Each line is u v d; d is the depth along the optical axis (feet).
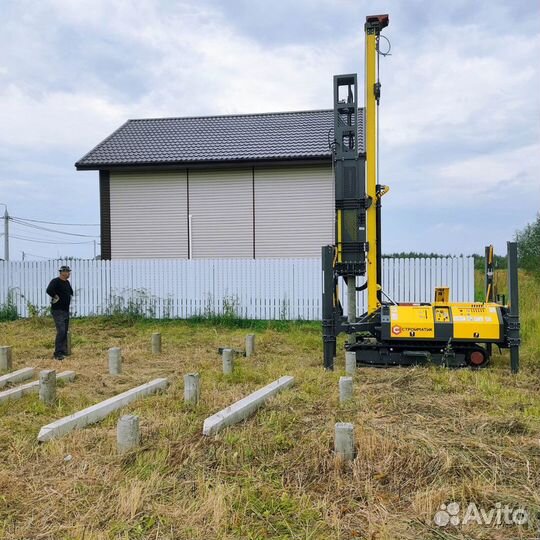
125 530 11.44
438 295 27.43
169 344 35.88
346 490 12.92
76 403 21.03
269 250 54.49
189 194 55.72
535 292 55.31
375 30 27.17
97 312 50.49
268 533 11.29
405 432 15.81
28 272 51.88
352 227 26.94
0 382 24.80
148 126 66.13
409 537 10.96
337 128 26.99
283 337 37.93
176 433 16.63
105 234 56.90
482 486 12.51
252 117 66.49
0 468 14.80
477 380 22.57
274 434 16.26
